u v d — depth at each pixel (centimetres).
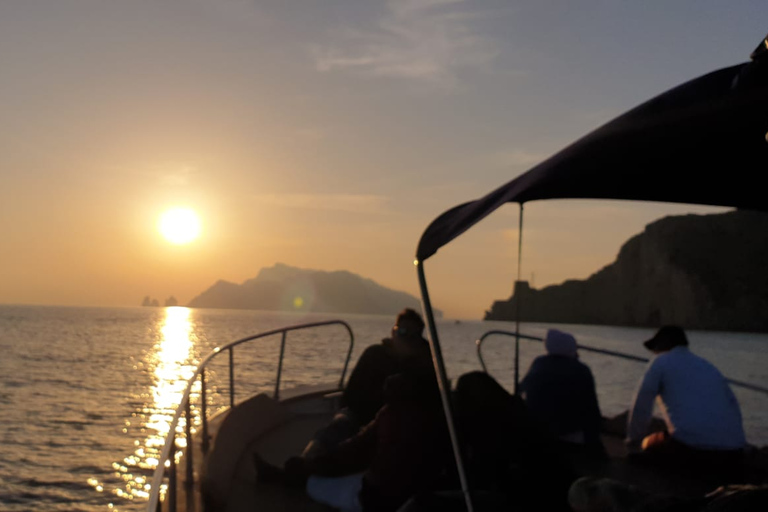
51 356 6538
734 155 238
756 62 193
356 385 525
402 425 362
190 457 429
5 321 16950
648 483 429
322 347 4050
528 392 461
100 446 2522
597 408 456
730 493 231
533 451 335
